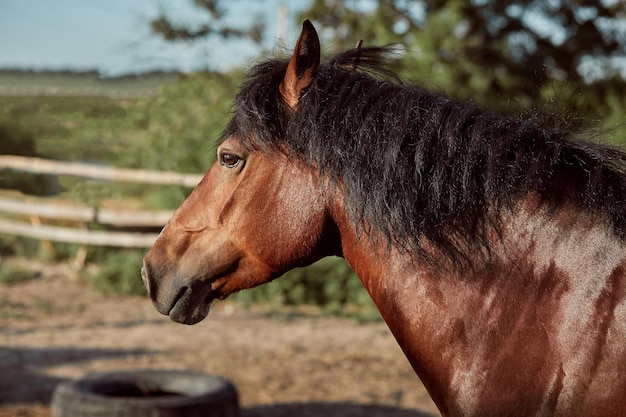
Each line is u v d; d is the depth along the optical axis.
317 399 6.13
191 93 12.98
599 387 1.80
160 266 2.37
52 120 15.55
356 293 9.93
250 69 2.38
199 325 8.79
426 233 2.02
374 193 2.03
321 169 2.10
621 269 1.86
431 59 13.68
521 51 16.11
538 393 1.86
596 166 1.98
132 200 13.09
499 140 2.01
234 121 2.24
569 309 1.87
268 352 7.59
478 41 15.48
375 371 6.95
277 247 2.19
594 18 16.25
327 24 15.47
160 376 5.13
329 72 2.23
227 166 2.23
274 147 2.15
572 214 1.95
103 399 4.56
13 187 14.32
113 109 14.97
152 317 9.18
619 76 14.26
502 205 1.99
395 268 2.09
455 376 1.98
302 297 10.02
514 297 1.94
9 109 15.80
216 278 2.31
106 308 9.67
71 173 11.63
